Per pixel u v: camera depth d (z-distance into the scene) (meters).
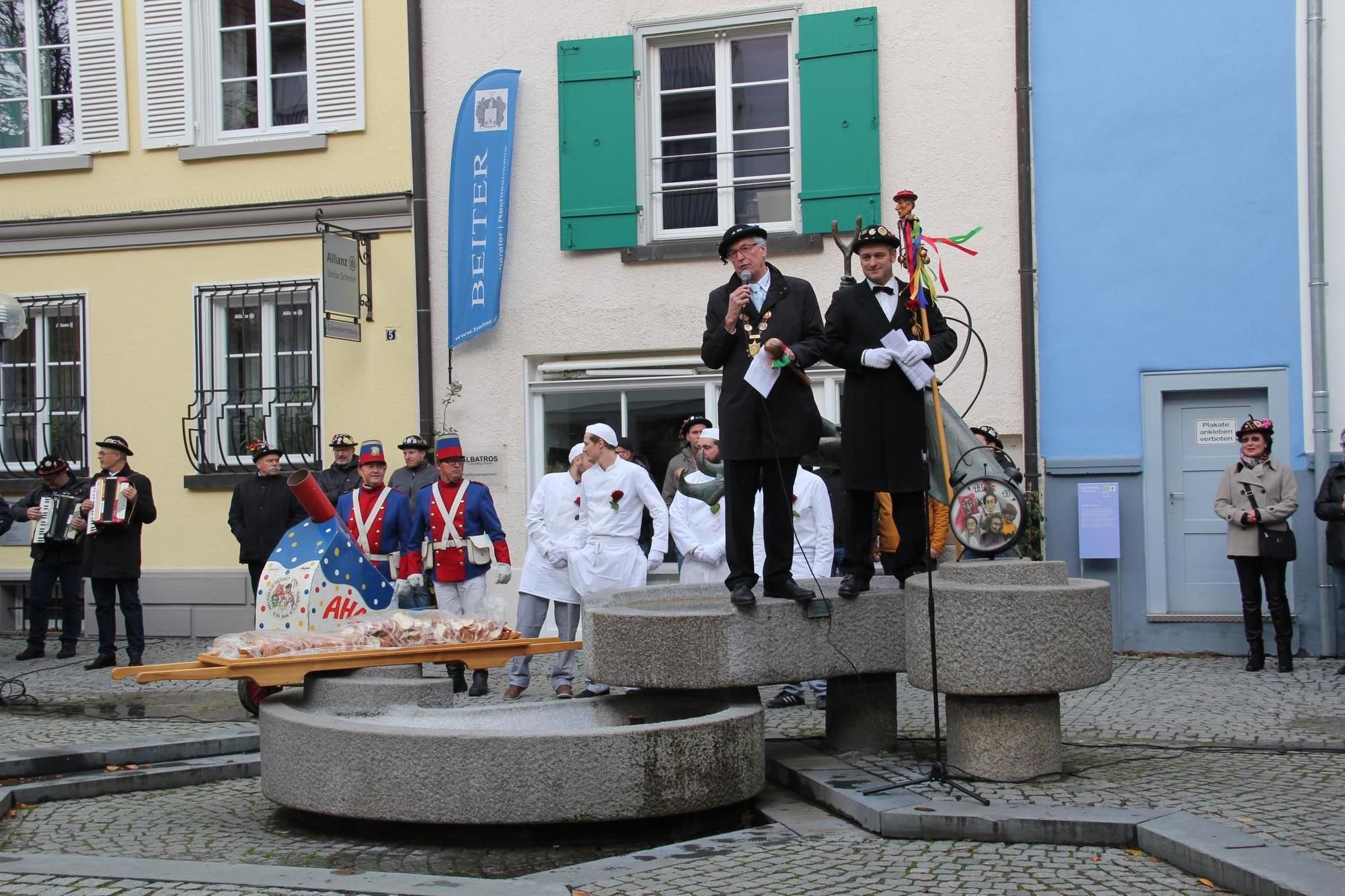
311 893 4.93
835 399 12.02
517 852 5.81
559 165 12.80
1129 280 11.40
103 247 13.96
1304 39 11.04
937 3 11.85
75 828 6.24
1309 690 9.22
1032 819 5.46
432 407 13.07
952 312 11.75
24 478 14.09
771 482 6.68
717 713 6.23
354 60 13.40
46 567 12.27
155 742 7.66
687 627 6.46
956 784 6.15
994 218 11.68
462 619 7.42
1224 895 4.70
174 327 13.80
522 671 9.56
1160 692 9.23
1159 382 11.35
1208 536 11.34
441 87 13.10
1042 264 11.59
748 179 12.59
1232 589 11.29
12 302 10.46
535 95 12.90
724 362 6.66
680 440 12.61
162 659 12.03
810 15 12.12
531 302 12.88
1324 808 5.71
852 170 11.99
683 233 12.74
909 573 7.00
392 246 13.27
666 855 5.46
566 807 5.75
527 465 12.87
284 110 13.86
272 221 13.54
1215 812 5.62
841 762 6.86
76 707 9.47
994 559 6.57
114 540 11.49
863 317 6.68
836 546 10.52
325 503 8.38
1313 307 10.98
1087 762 6.81
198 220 13.67
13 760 7.03
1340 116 10.95
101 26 14.08
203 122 13.88
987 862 5.19
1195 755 6.97
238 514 11.62
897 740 7.42
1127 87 11.39
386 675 6.84
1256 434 10.20
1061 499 11.52
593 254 12.74
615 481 9.49
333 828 6.17
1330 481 10.24
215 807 6.72
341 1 13.42
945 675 6.20
